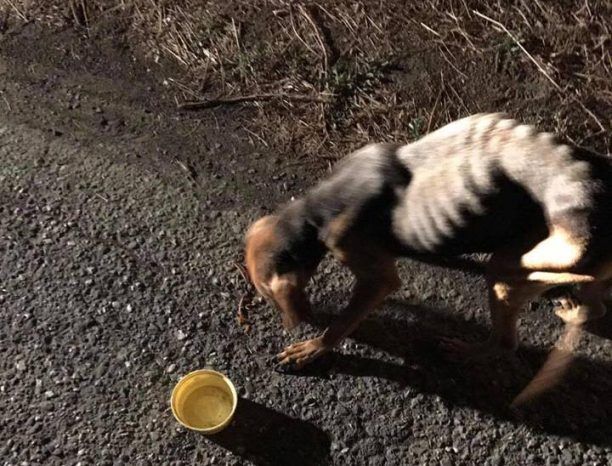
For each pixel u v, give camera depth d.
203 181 1.57
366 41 1.74
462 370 1.33
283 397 1.30
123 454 1.24
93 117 1.66
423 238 1.12
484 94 1.66
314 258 1.18
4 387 1.30
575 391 1.31
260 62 1.72
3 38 1.78
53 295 1.41
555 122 1.60
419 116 1.63
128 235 1.49
